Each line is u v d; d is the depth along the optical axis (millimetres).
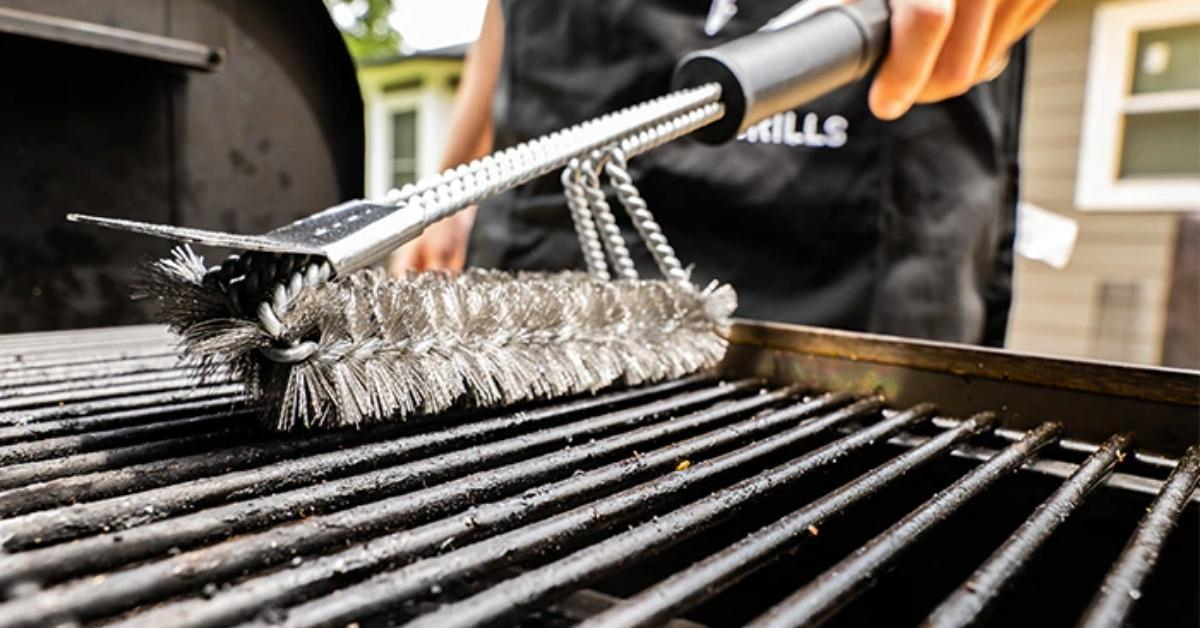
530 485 375
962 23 837
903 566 450
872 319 1186
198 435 402
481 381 462
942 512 328
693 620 485
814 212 1208
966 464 458
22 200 944
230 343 379
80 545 268
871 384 596
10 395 491
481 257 1361
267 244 357
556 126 1296
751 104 650
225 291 395
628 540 294
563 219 1265
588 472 380
